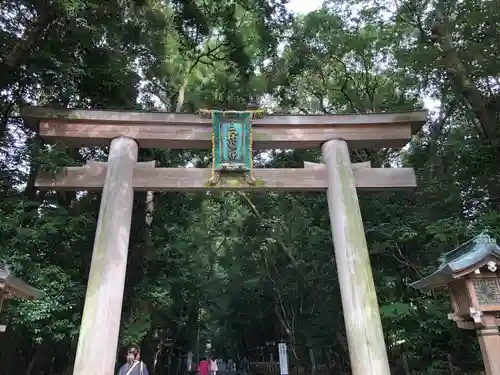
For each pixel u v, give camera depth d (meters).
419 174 12.10
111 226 7.39
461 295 5.41
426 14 13.45
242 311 25.41
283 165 15.80
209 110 8.45
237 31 14.43
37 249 8.57
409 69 13.52
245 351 30.52
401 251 11.74
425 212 11.23
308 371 20.22
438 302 9.73
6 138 9.96
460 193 11.19
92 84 10.79
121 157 8.03
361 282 7.28
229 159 8.20
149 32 12.92
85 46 10.05
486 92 11.75
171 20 13.30
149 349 13.96
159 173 8.12
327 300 14.69
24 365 11.16
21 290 5.66
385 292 11.21
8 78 9.25
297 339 18.50
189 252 14.41
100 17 10.35
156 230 12.44
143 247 11.72
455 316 5.53
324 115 8.73
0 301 5.24
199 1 13.98
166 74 14.34
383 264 11.84
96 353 6.44
